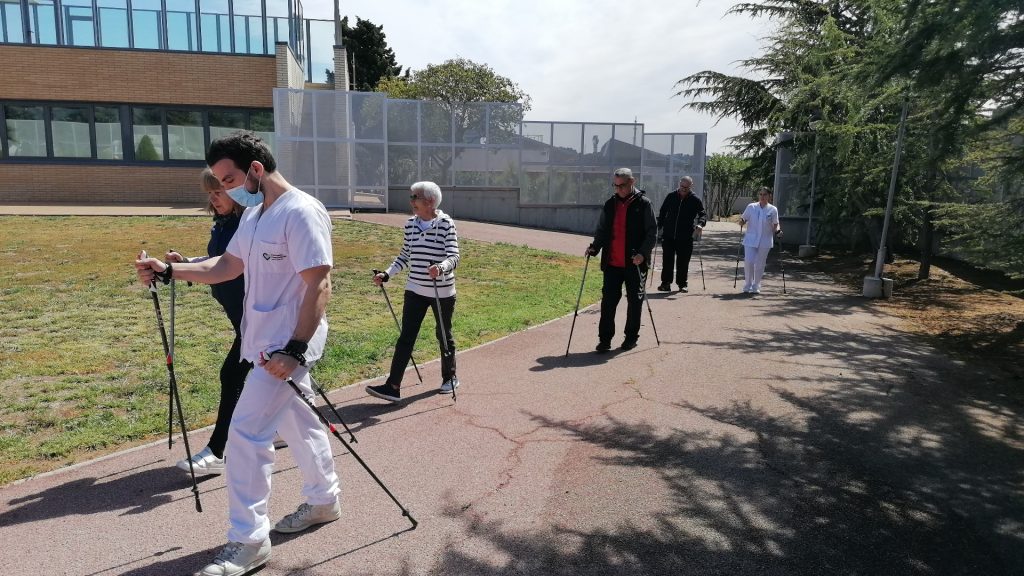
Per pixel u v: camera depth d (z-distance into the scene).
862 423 5.42
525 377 6.54
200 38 21.52
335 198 20.59
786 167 20.72
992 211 9.05
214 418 5.14
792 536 3.68
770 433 5.18
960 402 5.96
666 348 7.77
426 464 4.52
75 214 17.20
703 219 11.75
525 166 22.39
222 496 4.02
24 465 4.32
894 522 3.86
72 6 20.73
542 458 4.65
